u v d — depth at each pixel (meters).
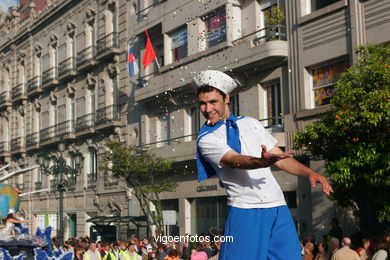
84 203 35.41
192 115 26.75
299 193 20.73
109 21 33.78
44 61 41.84
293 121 20.75
